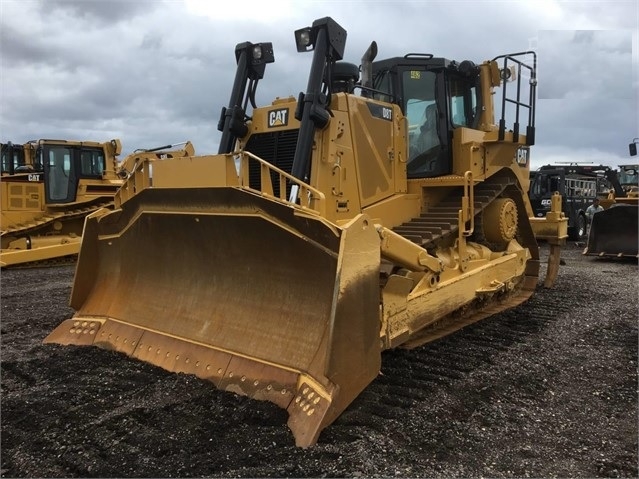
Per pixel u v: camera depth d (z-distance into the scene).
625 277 9.79
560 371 4.59
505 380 4.32
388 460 2.98
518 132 6.30
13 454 2.98
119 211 4.78
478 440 3.29
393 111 5.55
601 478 2.89
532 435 3.39
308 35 4.60
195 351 4.12
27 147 14.14
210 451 2.99
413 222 5.60
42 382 4.03
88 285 5.23
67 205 13.23
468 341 5.36
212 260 4.30
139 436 3.12
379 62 6.04
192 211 4.08
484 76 6.34
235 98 5.19
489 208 6.45
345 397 3.29
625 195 15.59
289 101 5.15
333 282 3.57
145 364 4.30
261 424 3.29
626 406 3.88
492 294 6.17
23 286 9.45
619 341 5.52
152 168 4.33
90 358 4.47
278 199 3.58
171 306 4.54
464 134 5.96
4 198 12.57
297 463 2.86
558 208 8.40
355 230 3.37
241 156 3.74
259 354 3.79
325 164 4.64
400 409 3.66
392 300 4.16
